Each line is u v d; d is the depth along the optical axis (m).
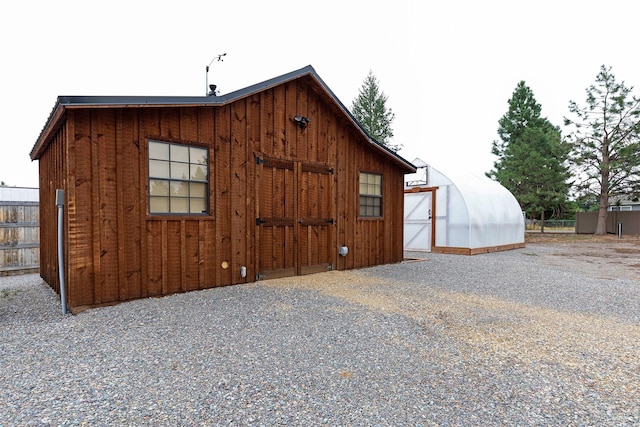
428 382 2.48
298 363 2.76
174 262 4.93
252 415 2.03
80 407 2.08
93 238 4.23
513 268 8.15
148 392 2.28
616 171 18.84
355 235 7.66
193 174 5.17
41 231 6.65
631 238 18.56
